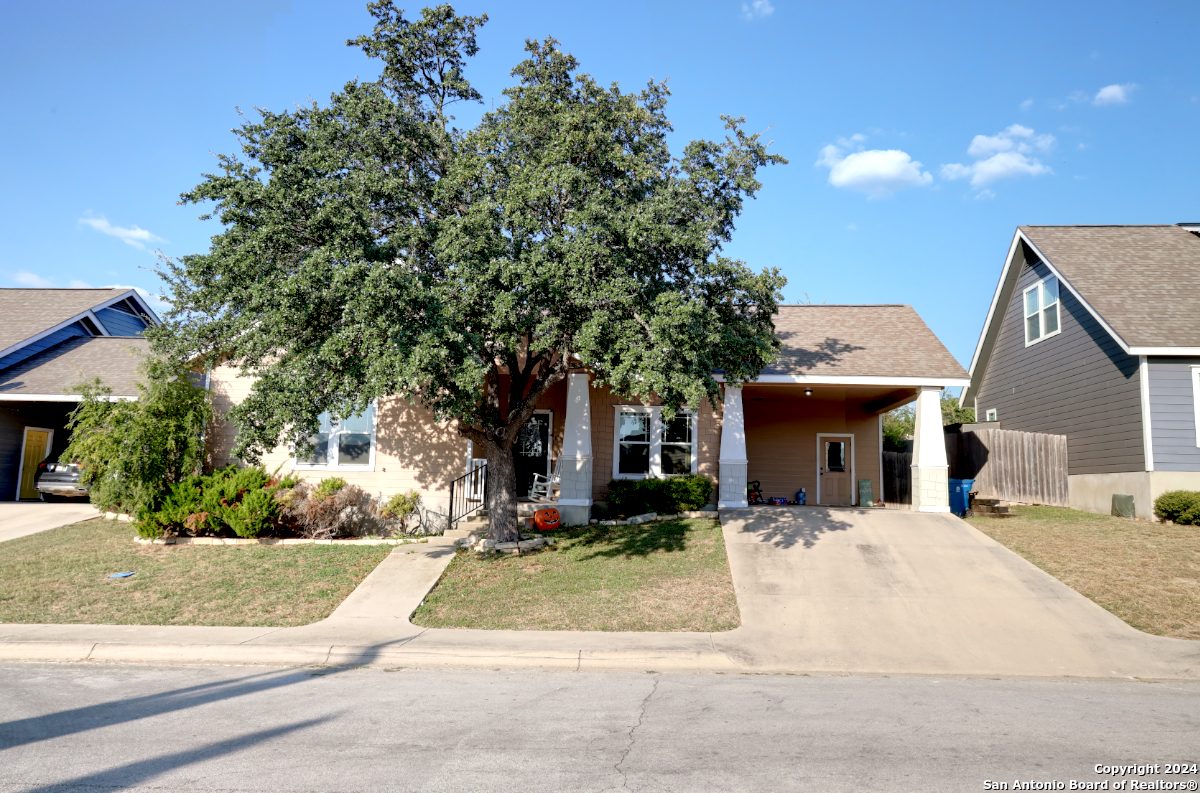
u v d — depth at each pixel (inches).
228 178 418.3
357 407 476.7
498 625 399.5
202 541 558.6
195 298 449.7
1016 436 739.4
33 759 211.2
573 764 206.4
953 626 392.8
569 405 660.1
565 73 494.9
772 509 654.5
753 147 495.8
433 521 639.8
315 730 238.8
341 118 467.5
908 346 721.0
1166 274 705.0
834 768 203.8
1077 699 285.7
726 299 480.7
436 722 248.1
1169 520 592.7
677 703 274.2
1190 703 279.7
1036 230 816.3
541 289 418.6
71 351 860.0
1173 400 620.1
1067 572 468.1
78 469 729.0
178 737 231.5
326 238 423.5
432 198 478.0
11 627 386.6
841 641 374.9
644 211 429.7
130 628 388.8
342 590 455.5
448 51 501.0
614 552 537.3
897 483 802.8
